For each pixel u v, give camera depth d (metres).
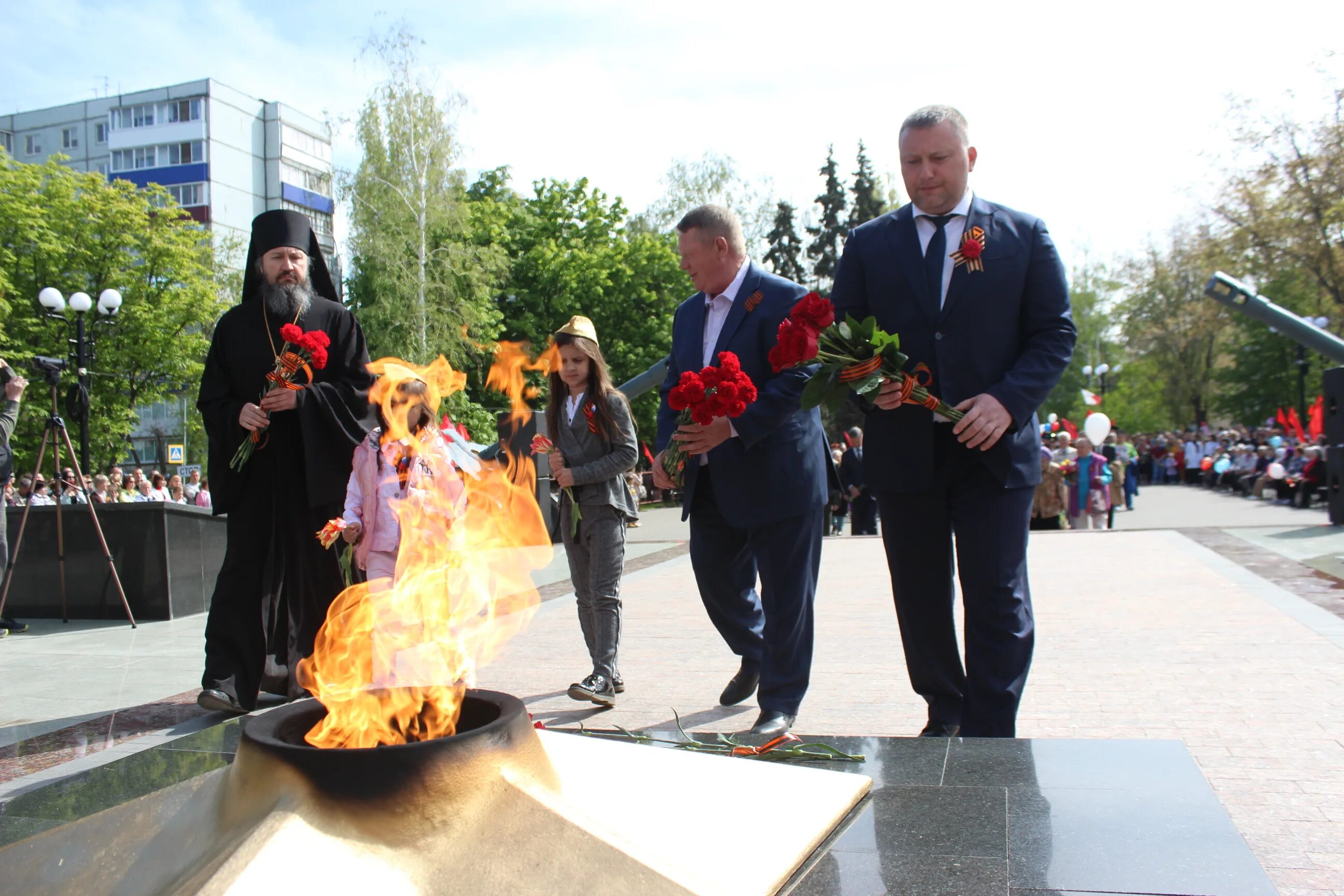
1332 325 30.83
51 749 4.07
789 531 3.86
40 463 8.57
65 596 8.27
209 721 4.50
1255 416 38.88
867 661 5.25
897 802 2.25
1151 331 44.38
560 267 34.53
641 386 13.82
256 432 4.60
